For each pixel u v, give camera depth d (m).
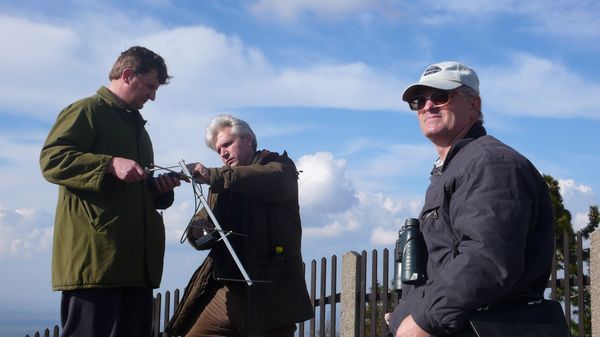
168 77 4.44
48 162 3.99
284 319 4.57
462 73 3.21
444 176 3.02
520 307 2.90
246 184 4.41
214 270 4.67
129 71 4.28
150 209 4.27
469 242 2.80
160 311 8.87
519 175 2.87
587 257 7.18
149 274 4.21
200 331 4.84
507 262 2.73
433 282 2.89
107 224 4.02
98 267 3.99
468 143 3.07
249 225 4.62
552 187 10.15
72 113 4.14
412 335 2.90
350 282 8.30
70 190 4.06
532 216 2.91
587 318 8.17
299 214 4.80
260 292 4.55
